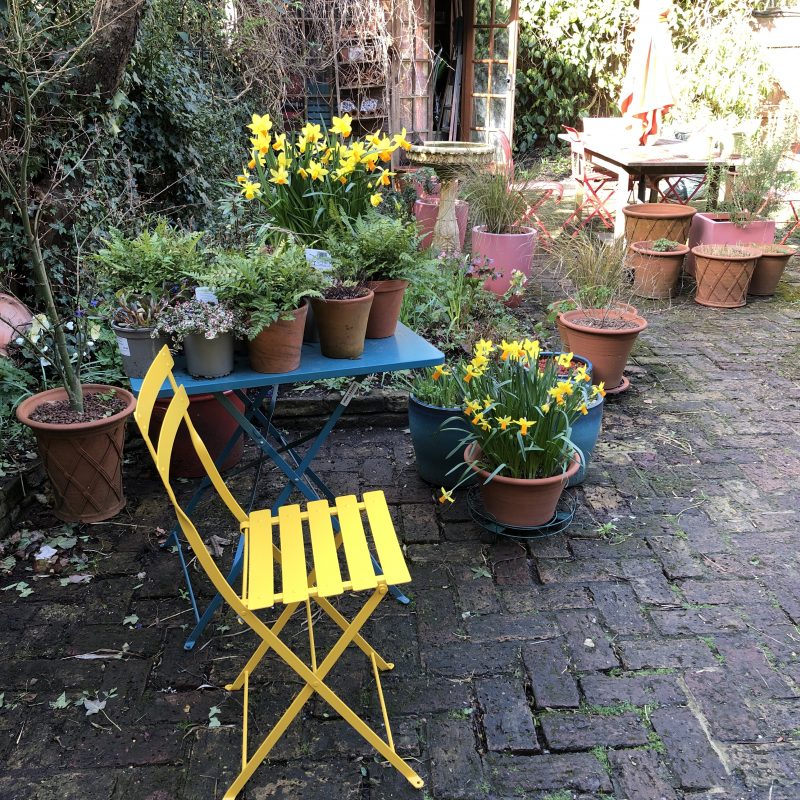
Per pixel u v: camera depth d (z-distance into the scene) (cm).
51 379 350
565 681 217
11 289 367
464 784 187
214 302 217
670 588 256
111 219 393
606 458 340
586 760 193
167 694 214
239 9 655
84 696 213
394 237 246
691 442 354
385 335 261
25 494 296
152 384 189
